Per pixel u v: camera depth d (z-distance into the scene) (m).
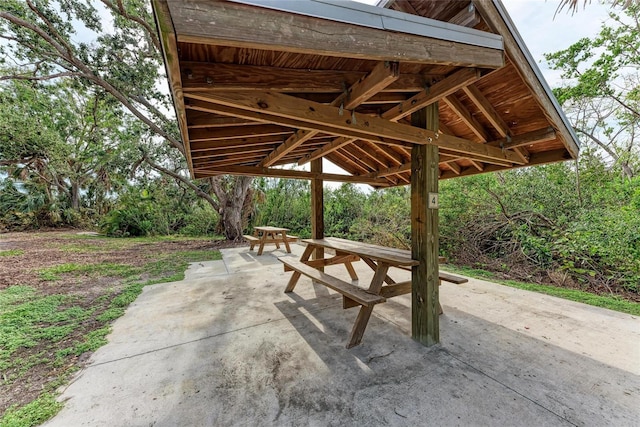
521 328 2.39
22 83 10.38
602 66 5.59
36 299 3.33
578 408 1.43
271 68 1.36
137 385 1.67
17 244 8.12
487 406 1.45
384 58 1.15
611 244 3.54
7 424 1.35
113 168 10.91
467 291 3.46
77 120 13.16
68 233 11.71
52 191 14.07
